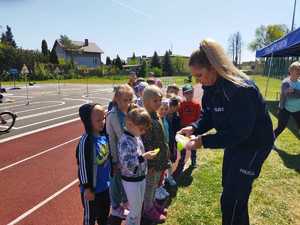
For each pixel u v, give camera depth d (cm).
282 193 413
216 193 414
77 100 1988
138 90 491
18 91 2911
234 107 209
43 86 3778
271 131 232
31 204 408
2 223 359
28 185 475
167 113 422
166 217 353
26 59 5728
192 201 391
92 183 275
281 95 602
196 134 273
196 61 216
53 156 638
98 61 8631
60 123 1070
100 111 274
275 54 1867
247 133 209
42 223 357
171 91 525
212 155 599
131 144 292
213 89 224
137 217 310
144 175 305
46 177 510
